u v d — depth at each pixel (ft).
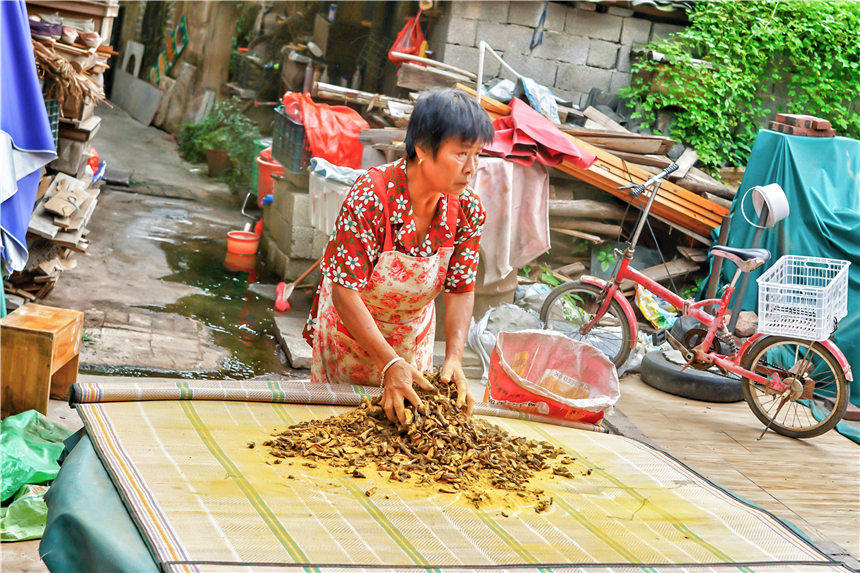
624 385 19.71
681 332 18.80
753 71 28.02
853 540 12.50
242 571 4.40
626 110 27.55
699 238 24.68
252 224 30.89
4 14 13.46
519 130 19.74
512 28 26.66
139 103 49.83
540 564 4.94
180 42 48.44
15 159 14.17
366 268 7.32
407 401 7.00
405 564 4.72
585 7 26.94
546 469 6.67
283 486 5.60
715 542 5.65
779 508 13.38
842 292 16.70
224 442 6.29
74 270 22.03
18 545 9.82
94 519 4.84
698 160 27.17
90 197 19.08
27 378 12.60
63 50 16.51
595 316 19.80
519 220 20.16
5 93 13.75
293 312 21.44
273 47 40.34
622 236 26.02
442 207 7.37
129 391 6.76
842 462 16.14
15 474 10.72
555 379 9.22
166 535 4.68
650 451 7.54
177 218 30.07
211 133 39.32
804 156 21.03
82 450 5.80
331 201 20.07
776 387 17.26
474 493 5.86
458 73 24.97
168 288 22.12
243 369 17.44
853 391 19.38
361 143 22.27
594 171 23.61
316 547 4.80
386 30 33.35
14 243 14.56
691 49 28.22
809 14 27.78
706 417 17.97
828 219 20.45
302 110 22.47
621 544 5.41
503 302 20.93
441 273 7.79
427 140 6.52
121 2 55.93
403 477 6.05
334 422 6.96
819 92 28.60
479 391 17.46
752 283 21.45
